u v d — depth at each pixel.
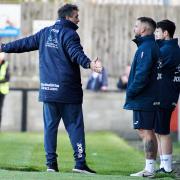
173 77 23.89
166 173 24.17
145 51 22.78
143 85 22.80
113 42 46.16
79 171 23.42
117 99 44.50
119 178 21.88
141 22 23.03
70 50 22.86
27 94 44.38
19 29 45.28
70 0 45.41
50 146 23.56
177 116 42.47
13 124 44.47
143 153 33.03
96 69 22.53
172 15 45.91
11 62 46.16
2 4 45.22
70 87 23.23
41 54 23.48
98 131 44.47
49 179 21.05
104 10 46.12
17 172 22.78
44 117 23.62
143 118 23.22
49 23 38.22
